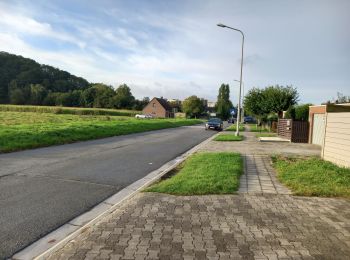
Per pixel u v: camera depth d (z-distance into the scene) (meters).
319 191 7.16
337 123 11.37
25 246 4.42
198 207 6.00
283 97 39.84
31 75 112.12
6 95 102.25
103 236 4.60
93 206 6.30
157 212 5.68
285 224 5.19
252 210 5.88
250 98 45.75
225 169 9.39
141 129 29.22
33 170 9.34
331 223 5.27
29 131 17.73
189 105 98.12
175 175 8.75
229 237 4.63
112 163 11.16
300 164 10.65
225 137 23.27
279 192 7.28
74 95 113.12
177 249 4.21
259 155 13.10
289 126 23.31
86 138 19.22
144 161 11.95
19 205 6.10
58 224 5.25
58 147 15.02
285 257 4.05
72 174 9.02
